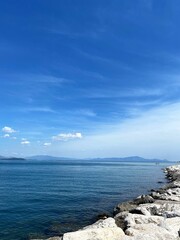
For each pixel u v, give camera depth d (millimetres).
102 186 59781
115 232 15125
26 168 155000
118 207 29719
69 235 14398
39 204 36625
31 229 24500
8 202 38125
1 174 101250
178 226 18391
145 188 57031
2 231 23797
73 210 32531
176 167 127062
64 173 111188
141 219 19516
